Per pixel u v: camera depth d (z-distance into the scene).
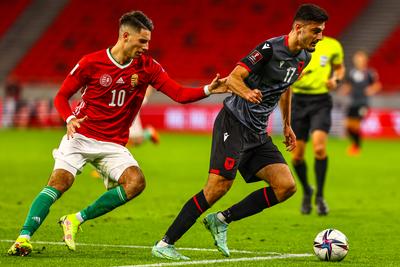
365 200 50.31
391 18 138.12
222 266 25.77
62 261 26.33
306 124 43.34
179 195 51.22
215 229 27.91
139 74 27.61
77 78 27.42
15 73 145.62
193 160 78.38
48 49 148.25
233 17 146.50
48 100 127.88
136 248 30.28
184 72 140.12
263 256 28.61
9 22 153.50
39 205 27.33
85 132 27.95
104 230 35.62
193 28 146.25
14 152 84.81
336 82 43.16
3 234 33.84
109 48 27.62
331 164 76.38
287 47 26.80
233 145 26.98
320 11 26.50
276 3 147.00
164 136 113.56
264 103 27.39
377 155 86.81
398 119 111.62
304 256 28.69
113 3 153.62
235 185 58.06
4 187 54.38
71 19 152.50
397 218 41.62
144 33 26.95
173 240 27.11
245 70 26.41
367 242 33.12
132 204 46.41
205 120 119.31
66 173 27.80
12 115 128.50
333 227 37.88
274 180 27.48
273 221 39.91
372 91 87.62
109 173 28.09
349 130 87.88
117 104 27.83
